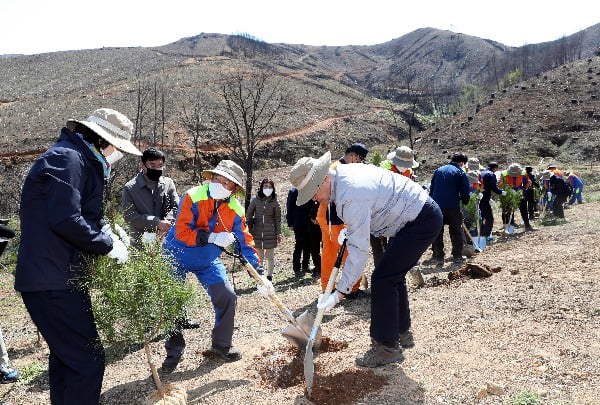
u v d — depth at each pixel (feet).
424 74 498.28
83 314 11.12
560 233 33.86
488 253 30.09
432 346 14.73
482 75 473.26
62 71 259.60
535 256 26.07
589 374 12.18
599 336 14.28
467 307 17.93
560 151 117.19
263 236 31.76
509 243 33.17
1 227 15.06
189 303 13.02
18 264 10.68
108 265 11.38
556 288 19.02
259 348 16.47
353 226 12.35
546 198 49.08
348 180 12.38
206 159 125.70
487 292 19.54
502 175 40.32
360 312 19.47
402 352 14.52
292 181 12.64
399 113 222.69
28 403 14.61
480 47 537.65
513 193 38.19
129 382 14.93
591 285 18.94
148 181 19.84
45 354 20.16
